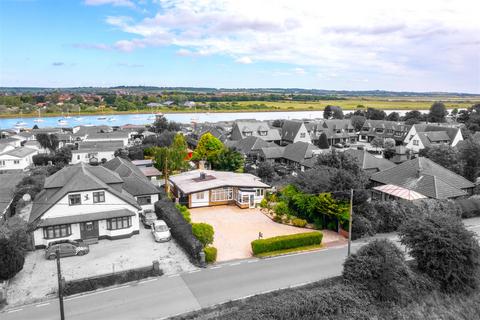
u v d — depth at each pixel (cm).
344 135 12362
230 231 4225
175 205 4681
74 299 2777
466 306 2955
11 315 2572
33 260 3438
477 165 5969
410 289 2923
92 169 4512
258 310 2409
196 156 7612
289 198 4688
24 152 8369
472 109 17162
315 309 2531
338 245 3869
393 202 4359
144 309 2638
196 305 2683
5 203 4406
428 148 7144
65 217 3778
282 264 3394
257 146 8850
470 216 4694
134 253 3597
